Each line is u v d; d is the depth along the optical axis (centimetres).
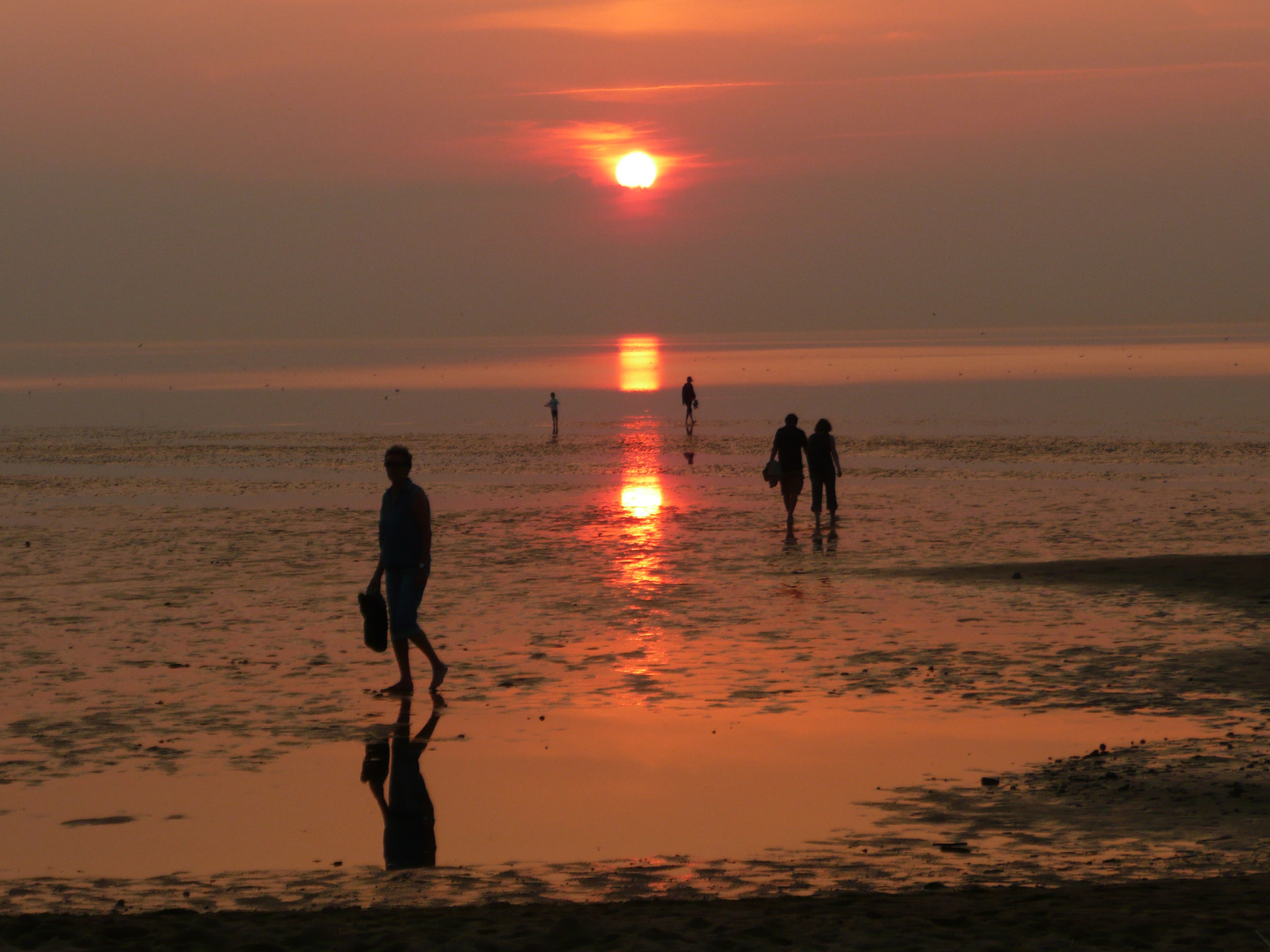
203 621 5712
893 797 3234
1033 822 3012
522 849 2881
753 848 2873
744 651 5003
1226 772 3369
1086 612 5697
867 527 8944
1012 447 15288
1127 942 2111
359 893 2603
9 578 6944
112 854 2850
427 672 4694
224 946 2173
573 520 9469
